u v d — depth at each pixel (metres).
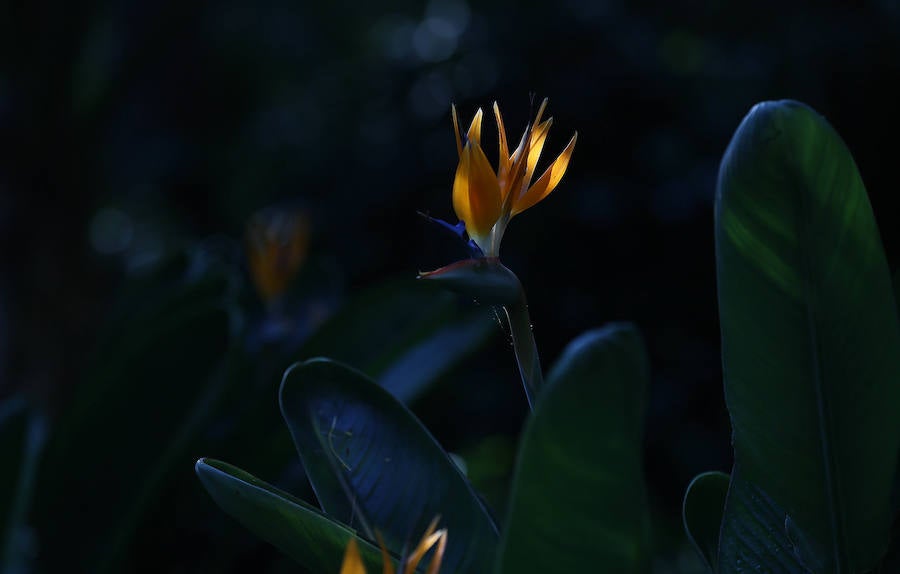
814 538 2.42
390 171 8.77
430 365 4.53
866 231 2.26
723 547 2.54
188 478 4.36
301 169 10.22
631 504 2.14
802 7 8.14
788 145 2.24
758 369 2.35
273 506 2.45
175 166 13.04
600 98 7.94
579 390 2.11
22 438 3.79
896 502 2.55
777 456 2.39
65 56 10.00
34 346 9.36
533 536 2.17
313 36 15.88
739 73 8.17
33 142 9.78
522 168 2.46
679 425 7.77
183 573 4.48
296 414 2.65
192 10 12.44
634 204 7.75
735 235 2.30
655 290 7.79
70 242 9.91
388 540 2.56
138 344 4.14
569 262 7.86
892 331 2.30
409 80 9.36
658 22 8.76
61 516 4.22
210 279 4.95
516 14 8.67
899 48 7.68
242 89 14.30
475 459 6.95
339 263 8.59
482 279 2.41
